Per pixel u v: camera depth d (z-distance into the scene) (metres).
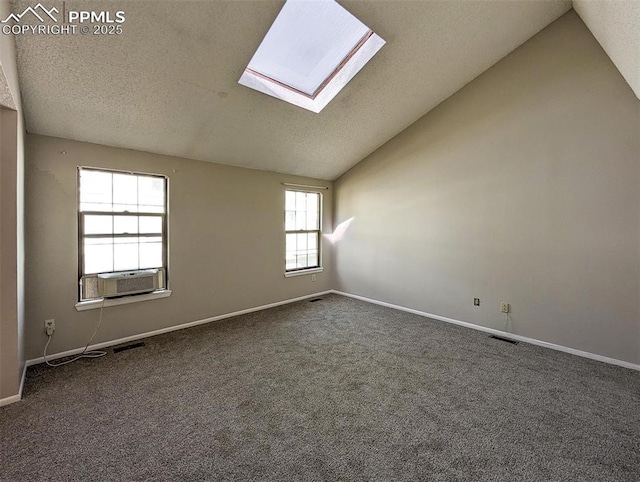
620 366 2.71
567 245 2.99
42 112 2.47
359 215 5.04
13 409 2.02
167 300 3.47
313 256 5.34
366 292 4.97
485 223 3.56
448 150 3.88
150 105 2.71
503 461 1.60
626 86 2.64
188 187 3.61
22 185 2.38
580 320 2.93
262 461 1.60
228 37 2.27
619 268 2.72
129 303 3.20
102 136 2.89
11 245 2.07
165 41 2.17
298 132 3.75
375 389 2.31
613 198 2.73
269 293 4.57
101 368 2.60
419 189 4.20
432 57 3.06
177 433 1.81
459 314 3.82
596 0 2.18
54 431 1.81
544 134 3.10
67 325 2.83
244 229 4.21
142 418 1.94
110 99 2.54
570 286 2.98
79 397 2.17
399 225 4.46
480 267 3.62
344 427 1.87
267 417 1.97
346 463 1.59
